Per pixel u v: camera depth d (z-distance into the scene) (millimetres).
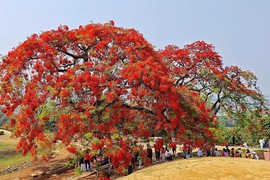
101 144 15211
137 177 10414
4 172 22688
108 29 20016
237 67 27297
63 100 16547
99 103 17000
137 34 20281
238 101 26328
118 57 18734
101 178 16719
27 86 18062
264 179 9578
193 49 26906
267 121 30062
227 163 10961
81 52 20109
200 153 21781
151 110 17969
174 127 17031
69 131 15898
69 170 21062
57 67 19297
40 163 23078
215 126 19516
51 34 19469
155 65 17625
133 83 17312
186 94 18734
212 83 25984
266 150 28422
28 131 17531
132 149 16172
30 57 18812
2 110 18406
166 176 10070
